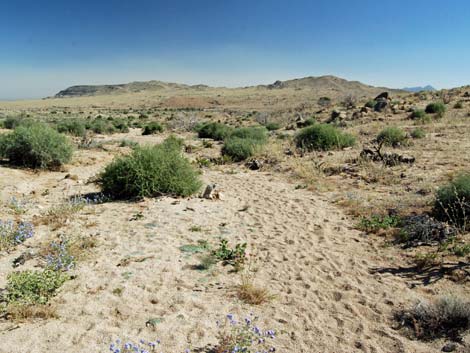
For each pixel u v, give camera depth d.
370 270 5.28
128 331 3.86
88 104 139.62
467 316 3.79
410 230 6.25
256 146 16.39
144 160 9.42
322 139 15.95
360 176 10.64
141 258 5.59
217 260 5.65
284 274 5.26
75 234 6.47
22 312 4.04
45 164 12.63
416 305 4.21
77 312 4.17
